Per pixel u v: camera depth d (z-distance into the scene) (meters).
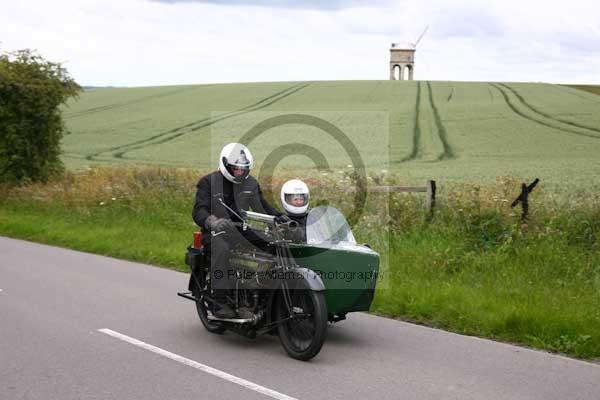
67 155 34.31
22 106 21.70
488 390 5.21
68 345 6.41
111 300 8.45
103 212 15.95
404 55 114.50
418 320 7.55
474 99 51.91
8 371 5.60
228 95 57.81
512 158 30.52
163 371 5.63
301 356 5.97
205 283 7.08
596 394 5.15
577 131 37.59
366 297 6.27
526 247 9.92
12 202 19.16
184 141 37.75
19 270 10.62
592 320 6.79
